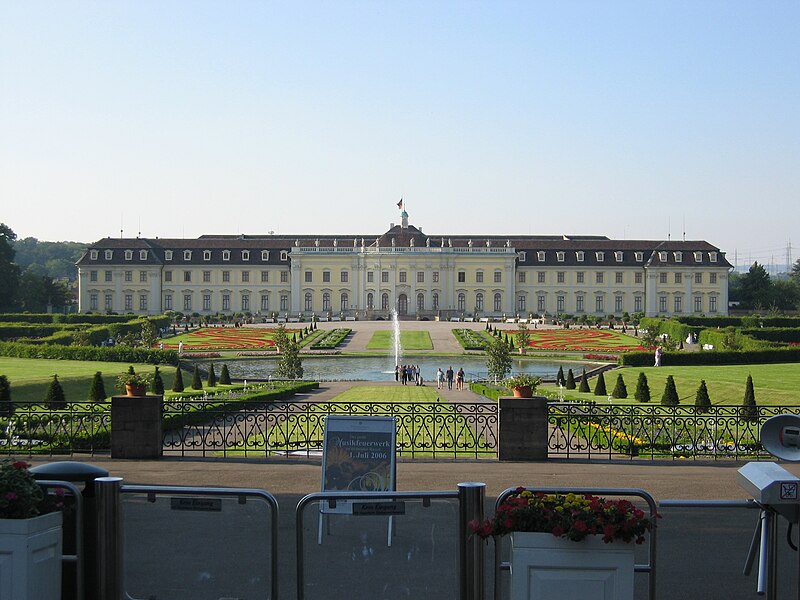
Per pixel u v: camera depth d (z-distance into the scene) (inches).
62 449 1069.1
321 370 3004.4
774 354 2738.7
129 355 2741.1
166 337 4185.5
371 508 446.9
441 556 539.8
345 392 2153.1
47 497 430.0
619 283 6235.2
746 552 588.7
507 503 409.7
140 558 468.4
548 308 6254.9
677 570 554.9
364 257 6146.7
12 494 406.6
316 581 509.4
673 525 647.8
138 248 6190.9
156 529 465.7
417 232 6397.6
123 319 4788.4
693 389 2038.6
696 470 973.2
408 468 966.4
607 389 2282.2
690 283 6210.6
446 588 494.9
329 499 447.2
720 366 2628.0
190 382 2444.6
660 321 4434.1
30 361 2642.7
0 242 5703.7
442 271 6166.3
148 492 459.8
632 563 399.9
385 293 6151.6
